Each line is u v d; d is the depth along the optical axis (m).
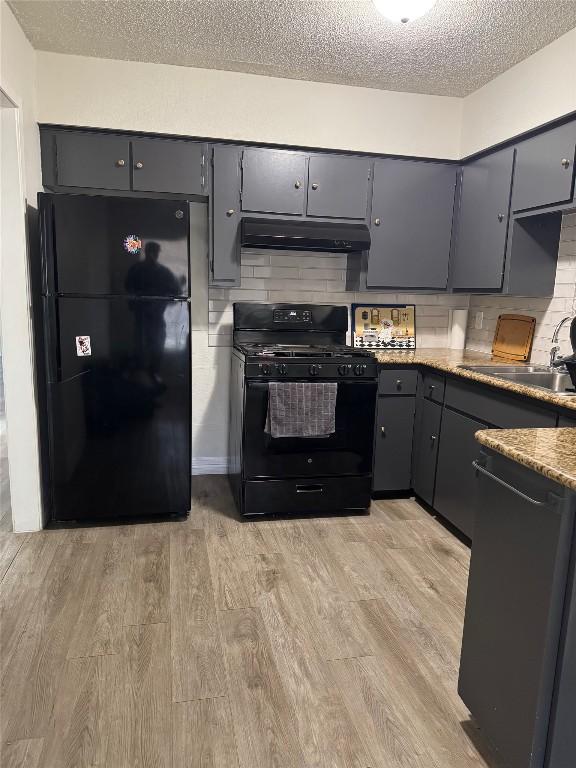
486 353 3.38
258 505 2.79
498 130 2.82
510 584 1.25
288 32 2.40
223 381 3.46
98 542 2.52
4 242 2.40
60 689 1.58
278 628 1.90
